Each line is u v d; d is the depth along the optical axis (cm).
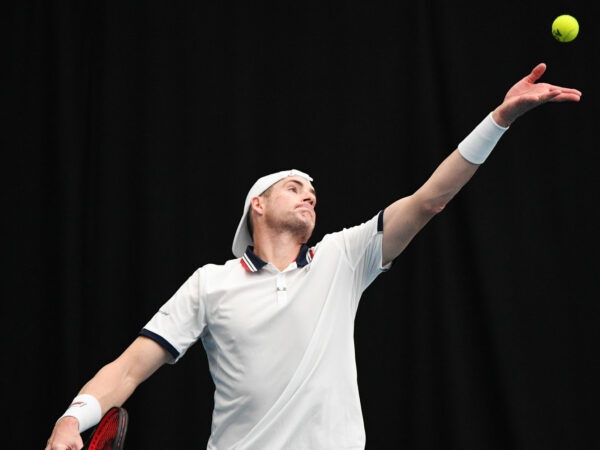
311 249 810
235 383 750
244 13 1250
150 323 799
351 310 775
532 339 1104
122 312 1183
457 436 1082
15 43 1254
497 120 730
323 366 738
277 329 751
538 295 1116
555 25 839
